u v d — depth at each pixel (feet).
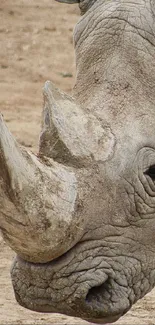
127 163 25.81
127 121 26.05
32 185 23.56
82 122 25.55
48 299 25.43
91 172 25.26
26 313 35.19
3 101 63.93
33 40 77.20
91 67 26.84
